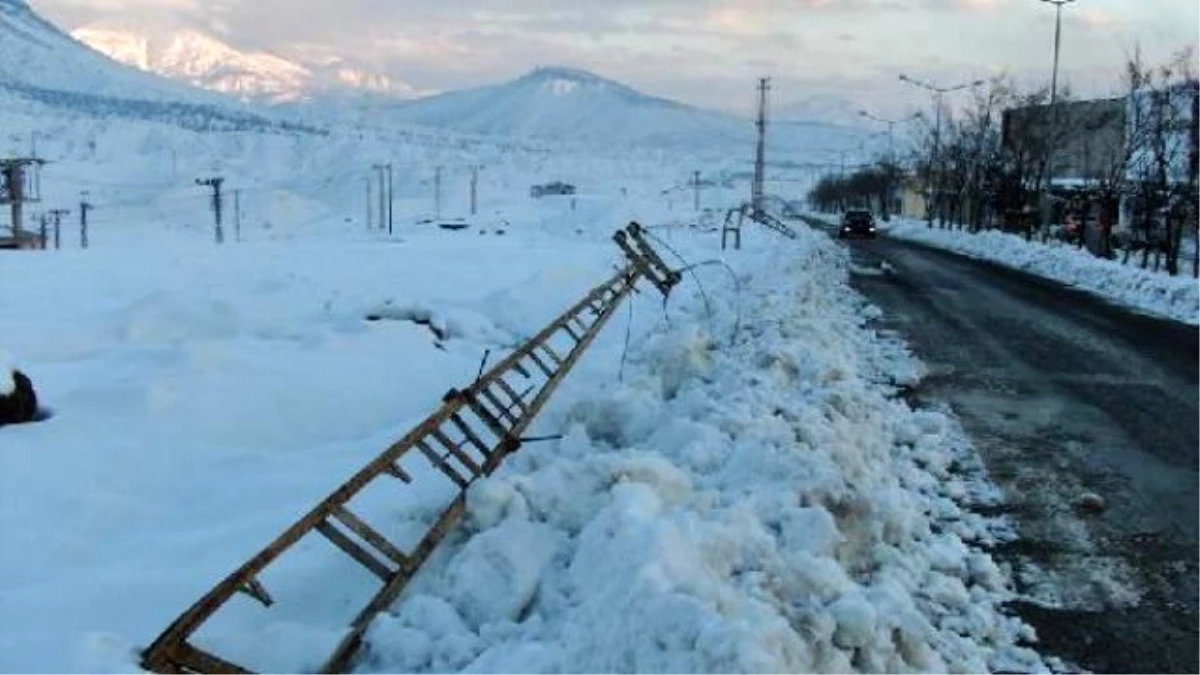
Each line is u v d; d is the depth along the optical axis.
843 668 4.54
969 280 29.80
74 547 6.58
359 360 12.43
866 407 10.28
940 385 13.31
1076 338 17.91
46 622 5.41
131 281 21.36
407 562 5.63
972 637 5.80
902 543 6.80
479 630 5.12
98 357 12.28
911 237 61.38
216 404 9.93
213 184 126.50
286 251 33.56
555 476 6.22
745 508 5.83
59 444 8.66
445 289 21.88
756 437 7.63
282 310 16.47
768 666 3.88
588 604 4.64
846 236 58.97
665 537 4.84
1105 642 5.89
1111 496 8.60
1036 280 30.22
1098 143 50.47
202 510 7.41
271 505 7.43
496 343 14.92
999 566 6.98
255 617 5.55
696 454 7.29
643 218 64.25
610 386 10.09
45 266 24.81
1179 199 32.59
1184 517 8.08
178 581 5.94
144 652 4.64
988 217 60.25
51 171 186.75
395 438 9.27
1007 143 55.62
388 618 5.11
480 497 5.95
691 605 4.18
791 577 5.09
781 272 23.52
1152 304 23.66
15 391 9.34
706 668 3.94
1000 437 10.55
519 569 5.40
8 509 7.22
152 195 170.75
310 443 9.67
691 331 11.19
